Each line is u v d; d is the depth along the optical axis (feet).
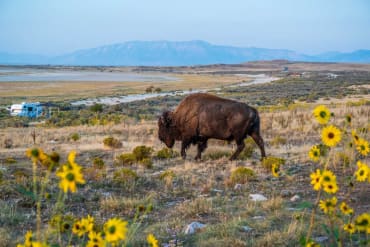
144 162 44.09
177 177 37.81
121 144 58.34
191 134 47.83
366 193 29.86
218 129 46.65
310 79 433.48
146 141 65.46
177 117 48.65
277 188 33.53
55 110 195.21
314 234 21.75
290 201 29.63
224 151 50.62
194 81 468.75
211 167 42.68
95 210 28.73
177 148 57.00
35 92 308.40
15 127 125.08
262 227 23.75
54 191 32.04
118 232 9.23
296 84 359.66
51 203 29.43
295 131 68.03
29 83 399.44
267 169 40.42
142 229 24.40
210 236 22.65
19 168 42.09
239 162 45.24
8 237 22.16
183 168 42.45
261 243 21.21
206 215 27.02
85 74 643.86
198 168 42.29
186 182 36.29
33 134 73.00
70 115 158.30
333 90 265.13
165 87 368.89
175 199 31.68
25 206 28.81
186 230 23.73
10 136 77.92
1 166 43.09
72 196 31.04
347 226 13.76
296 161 43.37
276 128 72.69
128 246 20.36
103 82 436.35
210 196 32.07
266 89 311.68
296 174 37.58
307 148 51.31
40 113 178.50
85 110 178.09
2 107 209.97
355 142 14.93
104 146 57.77
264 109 131.54
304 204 14.44
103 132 81.05
